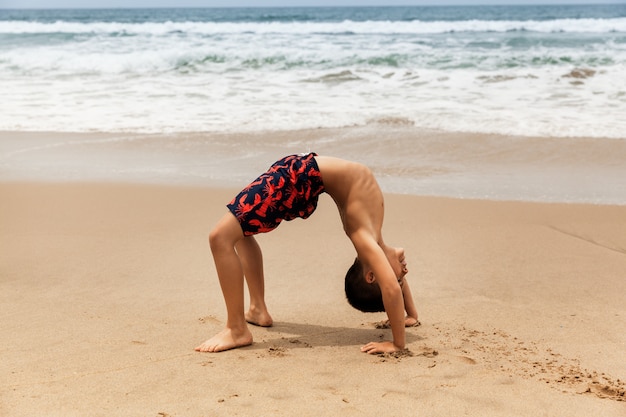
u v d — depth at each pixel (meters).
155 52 17.95
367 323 4.34
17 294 4.71
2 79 15.51
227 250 3.82
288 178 3.81
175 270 5.25
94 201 7.21
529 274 5.19
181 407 3.02
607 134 10.20
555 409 3.04
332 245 5.89
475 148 9.59
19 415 2.91
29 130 10.77
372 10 87.50
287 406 3.04
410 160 9.02
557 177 8.22
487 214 6.79
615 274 5.16
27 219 6.59
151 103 12.82
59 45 21.11
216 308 4.52
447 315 4.42
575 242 5.95
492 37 23.47
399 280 4.09
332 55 17.25
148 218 6.62
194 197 7.35
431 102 12.60
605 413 3.01
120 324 4.18
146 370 3.46
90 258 5.50
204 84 14.77
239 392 3.19
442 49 18.98
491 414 2.99
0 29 30.03
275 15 62.94
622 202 7.19
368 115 11.46
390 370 3.49
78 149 9.62
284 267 5.37
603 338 3.98
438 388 3.25
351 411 3.00
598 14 58.28
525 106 12.14
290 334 4.12
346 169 3.83
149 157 9.19
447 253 5.68
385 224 6.48
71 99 13.25
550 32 27.06
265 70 16.31
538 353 3.76
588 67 15.16
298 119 11.32
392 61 16.70
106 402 3.06
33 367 3.47
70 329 4.06
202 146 9.75
